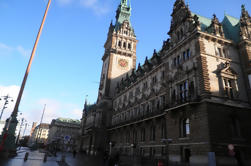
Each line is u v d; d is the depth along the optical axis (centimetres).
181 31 4109
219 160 2717
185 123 3406
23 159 3384
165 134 4053
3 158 3033
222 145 2836
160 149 4069
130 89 6806
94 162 3988
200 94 3162
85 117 11856
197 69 3375
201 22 4150
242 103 3331
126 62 9238
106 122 8019
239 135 3095
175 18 4503
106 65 9338
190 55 3625
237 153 2969
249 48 3706
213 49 3556
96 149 7438
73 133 17725
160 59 5169
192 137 3094
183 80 3634
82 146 10769
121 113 7081
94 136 7788
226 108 3127
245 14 4112
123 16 10531
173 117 3644
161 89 4669
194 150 2991
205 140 2833
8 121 3400
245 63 3619
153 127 4638
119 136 6588
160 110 4256
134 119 5419
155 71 5241
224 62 3544
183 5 4291
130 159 3912
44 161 3447
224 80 3400
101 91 9038
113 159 2112
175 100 3666
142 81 5981
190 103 3136
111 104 8362
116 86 8675
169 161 3350
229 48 3741
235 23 4519
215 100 3084
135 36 9894
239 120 3180
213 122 2912
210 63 3381
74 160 4394
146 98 5403
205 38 3569
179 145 3350
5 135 3009
